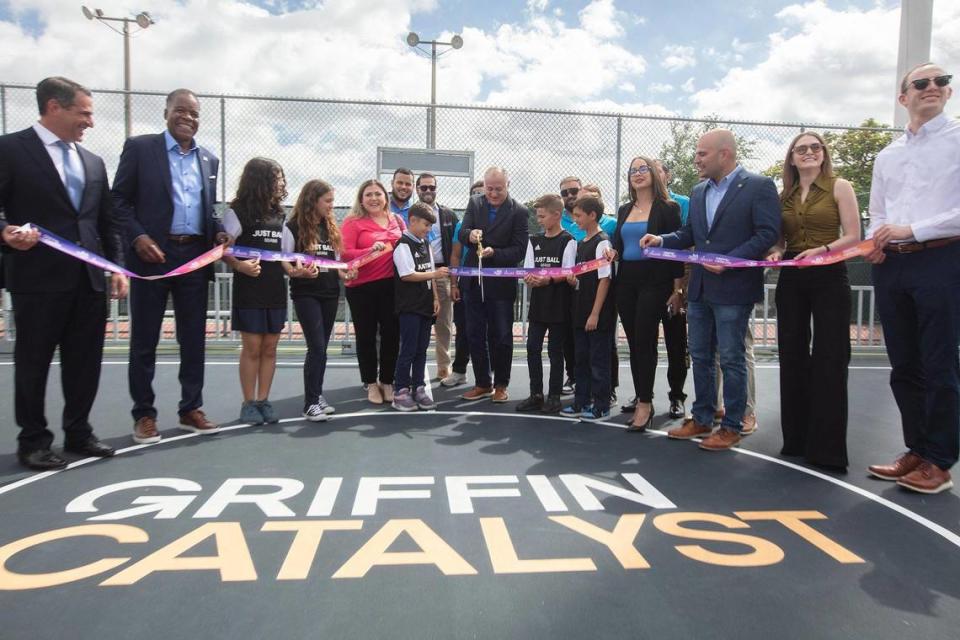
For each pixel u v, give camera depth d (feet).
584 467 11.77
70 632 6.32
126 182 12.86
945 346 10.46
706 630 6.44
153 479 10.87
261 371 15.05
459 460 12.10
